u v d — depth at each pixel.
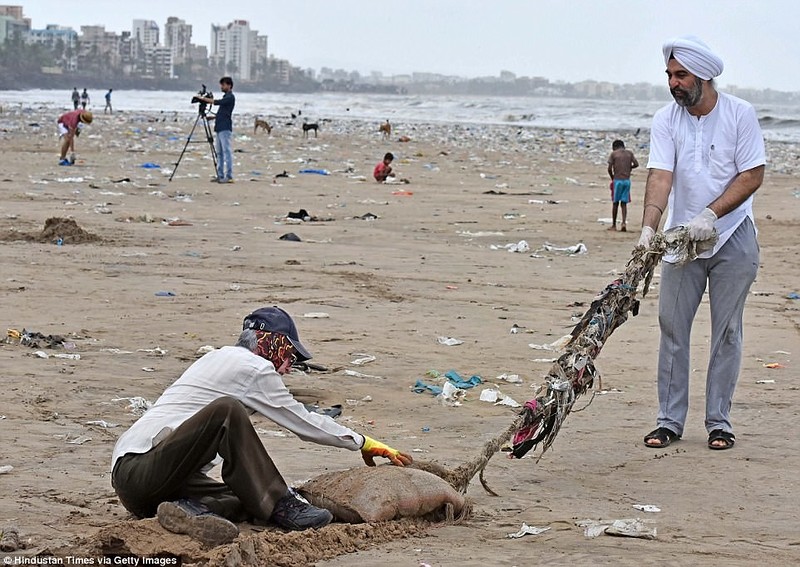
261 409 10.20
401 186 52.81
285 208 42.03
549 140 104.81
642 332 21.80
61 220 32.06
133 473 9.85
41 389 15.64
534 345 20.03
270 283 25.70
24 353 17.81
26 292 23.34
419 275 27.61
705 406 15.80
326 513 9.93
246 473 9.80
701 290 14.34
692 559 9.48
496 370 18.12
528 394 16.62
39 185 46.50
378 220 39.22
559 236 36.25
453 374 17.44
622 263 30.59
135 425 10.10
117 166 57.69
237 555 8.80
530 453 13.55
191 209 40.62
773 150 94.31
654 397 16.70
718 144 14.11
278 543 9.25
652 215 13.98
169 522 9.15
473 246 33.41
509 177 60.47
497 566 9.12
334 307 23.09
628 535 10.16
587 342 12.20
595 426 15.01
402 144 91.06
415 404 15.88
